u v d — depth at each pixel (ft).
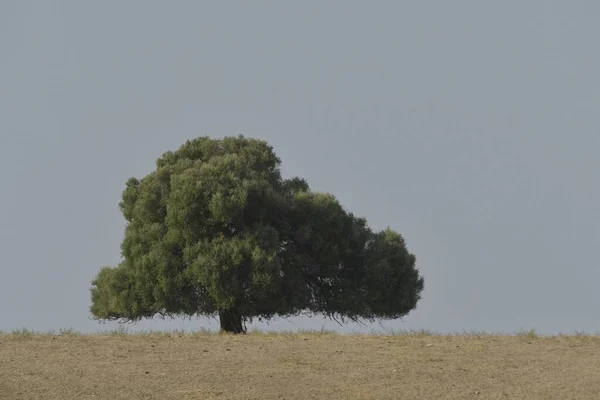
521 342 257.96
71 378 200.54
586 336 272.92
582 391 190.49
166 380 199.41
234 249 386.32
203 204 396.98
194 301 400.47
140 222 427.33
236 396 185.88
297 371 209.26
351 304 439.22
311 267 433.48
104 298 426.92
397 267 453.17
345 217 444.55
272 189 414.00
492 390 191.83
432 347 245.86
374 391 190.39
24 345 247.09
